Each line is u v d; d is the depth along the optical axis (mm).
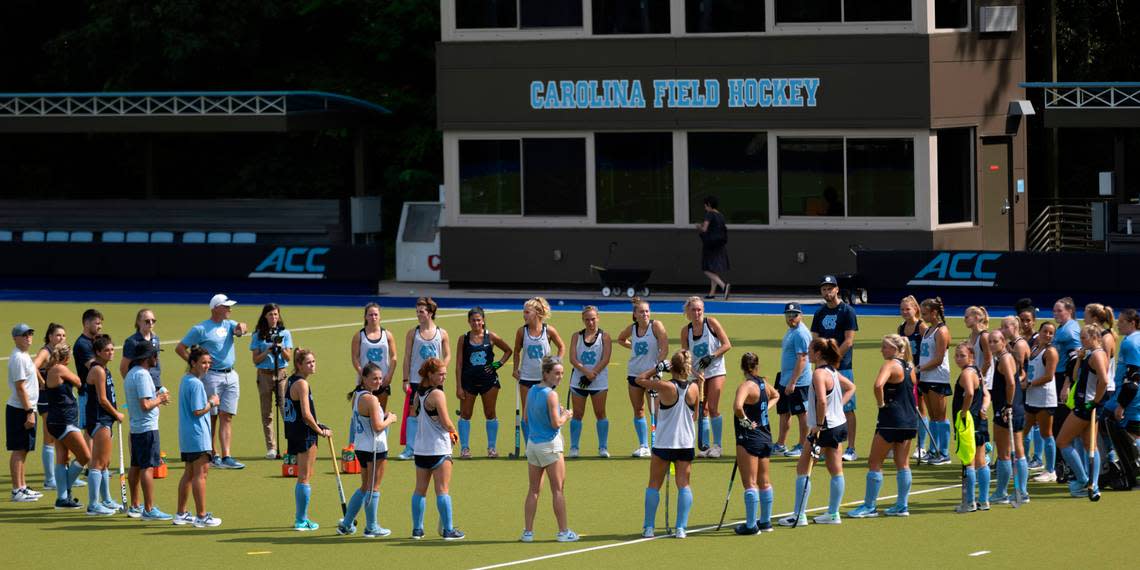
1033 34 70938
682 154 60375
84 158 87500
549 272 62469
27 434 30156
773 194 59344
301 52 84375
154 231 71625
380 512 28938
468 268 63719
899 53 57125
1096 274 52312
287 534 27234
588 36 61000
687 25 59750
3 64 85688
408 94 81625
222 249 64875
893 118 57438
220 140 85750
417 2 78500
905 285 55344
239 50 79625
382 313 56938
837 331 32406
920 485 29984
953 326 49906
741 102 59312
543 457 26172
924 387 31625
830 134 58375
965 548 25219
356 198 69000
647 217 61250
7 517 28859
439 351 33438
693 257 60438
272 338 33875
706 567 24375
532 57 61750
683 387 26250
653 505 26406
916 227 57719
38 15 85188
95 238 72312
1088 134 74750
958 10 57906
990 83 58594
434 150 79938
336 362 46281
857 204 58438
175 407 40375
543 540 26438
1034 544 25406
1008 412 27953
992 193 59500
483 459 33438
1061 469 29953
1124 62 71375
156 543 26688
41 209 73188
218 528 27781
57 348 29266
